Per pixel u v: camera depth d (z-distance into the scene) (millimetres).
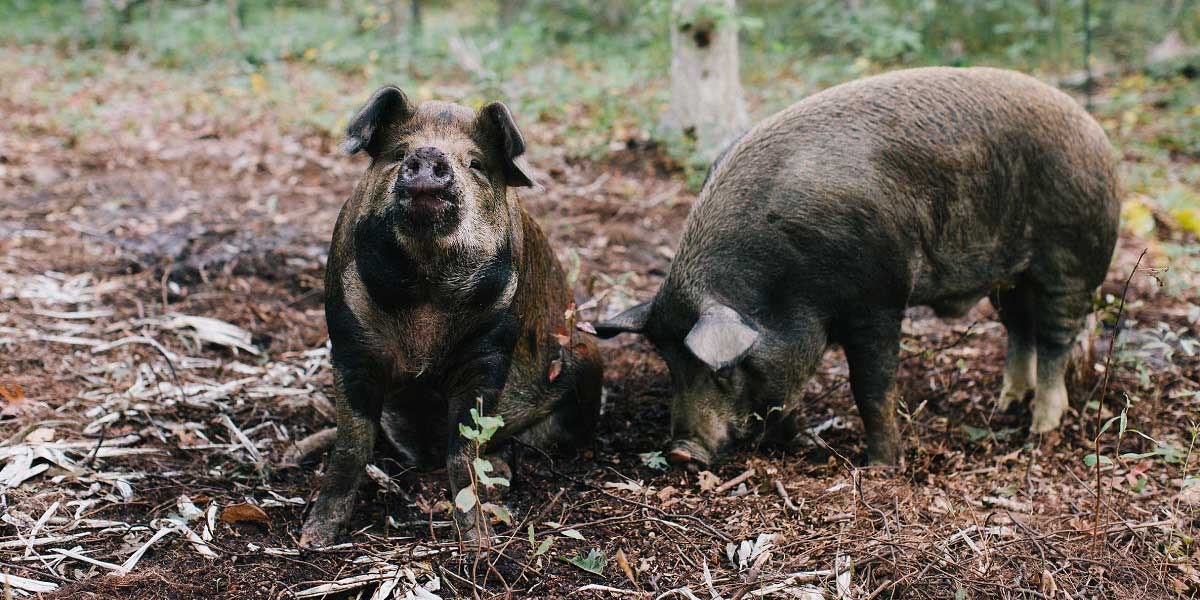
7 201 7695
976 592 3596
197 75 13508
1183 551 3877
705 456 4277
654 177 8805
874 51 10742
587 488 4348
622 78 10594
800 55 13953
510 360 3898
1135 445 4797
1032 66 13594
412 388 3957
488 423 3461
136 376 5113
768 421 4527
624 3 18922
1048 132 4602
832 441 4891
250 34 16469
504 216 3680
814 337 4305
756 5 18438
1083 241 4773
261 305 6184
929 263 4480
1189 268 6039
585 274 6762
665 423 5070
